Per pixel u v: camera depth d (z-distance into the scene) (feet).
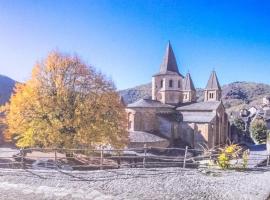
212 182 53.16
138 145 157.48
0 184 50.21
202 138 187.42
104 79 115.24
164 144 168.76
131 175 55.67
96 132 105.70
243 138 270.26
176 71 220.43
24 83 110.63
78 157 90.53
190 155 144.46
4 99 212.64
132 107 187.01
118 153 104.17
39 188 48.21
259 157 107.86
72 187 48.65
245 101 611.47
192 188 48.75
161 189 47.80
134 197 44.14
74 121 103.24
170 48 221.25
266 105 436.35
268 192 47.62
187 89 263.08
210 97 251.19
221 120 199.21
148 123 189.78
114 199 43.32
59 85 106.42
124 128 116.57
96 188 48.11
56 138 101.45
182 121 195.31
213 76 252.83
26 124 104.01
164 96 213.87
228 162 68.28
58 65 108.78
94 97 110.52
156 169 61.46
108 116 111.55
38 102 103.81
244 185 51.60
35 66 108.58
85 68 112.06
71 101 107.04
